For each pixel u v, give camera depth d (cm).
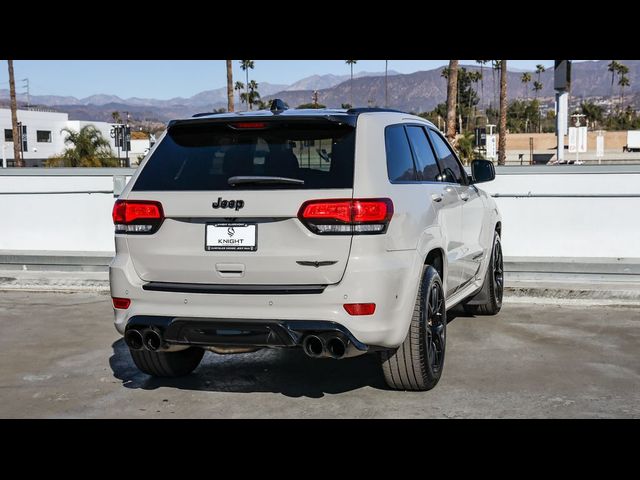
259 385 528
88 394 513
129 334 469
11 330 715
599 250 932
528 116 12650
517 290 824
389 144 486
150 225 464
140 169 484
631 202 920
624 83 16238
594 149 7806
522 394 494
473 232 643
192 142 484
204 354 618
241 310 443
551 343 635
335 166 445
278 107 519
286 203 435
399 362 482
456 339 652
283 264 438
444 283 543
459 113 11519
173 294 457
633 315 744
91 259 967
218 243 448
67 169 1066
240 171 458
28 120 7544
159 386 530
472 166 649
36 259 980
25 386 534
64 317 770
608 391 498
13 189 1085
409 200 477
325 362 588
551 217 941
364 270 431
